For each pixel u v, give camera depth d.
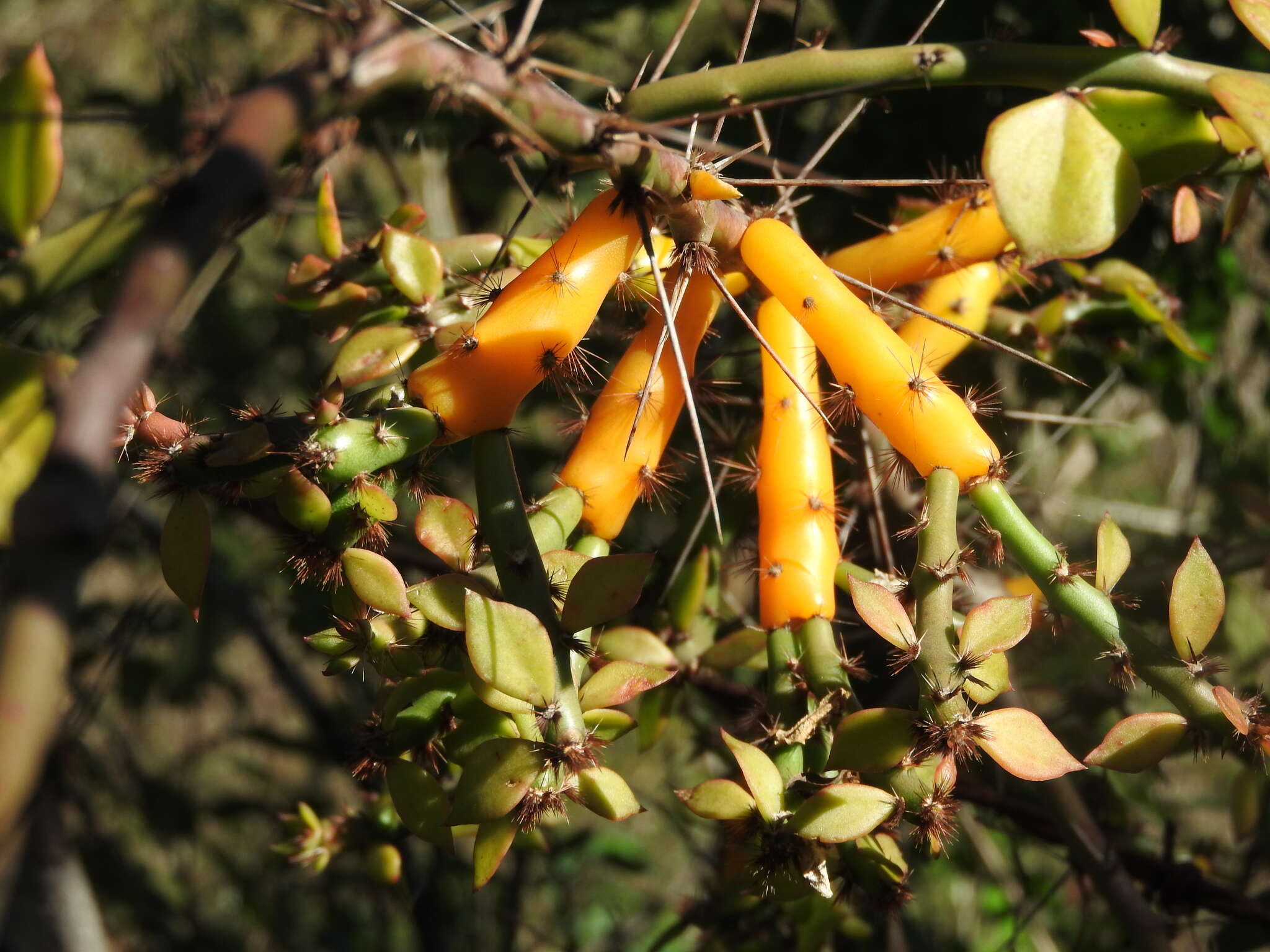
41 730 0.32
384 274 0.56
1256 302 1.07
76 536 0.33
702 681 0.67
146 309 0.35
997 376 0.77
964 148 0.80
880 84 0.48
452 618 0.47
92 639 1.01
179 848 1.20
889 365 0.48
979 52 0.48
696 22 0.99
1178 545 0.98
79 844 1.08
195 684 1.05
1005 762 0.46
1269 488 1.03
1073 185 0.46
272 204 0.42
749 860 0.49
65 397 0.34
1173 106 0.48
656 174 0.46
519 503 0.47
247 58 1.18
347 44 0.41
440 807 0.48
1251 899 0.69
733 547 0.62
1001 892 1.10
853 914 0.65
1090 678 0.76
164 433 0.48
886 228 0.55
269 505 0.61
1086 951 0.76
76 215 1.23
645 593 0.61
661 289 0.46
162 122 0.44
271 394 1.13
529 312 0.47
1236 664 1.03
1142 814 0.93
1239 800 0.71
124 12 1.22
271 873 1.16
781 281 0.48
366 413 0.50
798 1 0.56
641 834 1.26
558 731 0.46
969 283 0.57
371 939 1.19
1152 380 0.85
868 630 0.65
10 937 0.52
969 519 0.71
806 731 0.50
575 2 0.84
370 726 0.49
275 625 1.17
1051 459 0.95
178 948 1.12
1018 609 0.47
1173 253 0.83
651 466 0.51
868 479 0.61
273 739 1.07
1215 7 0.88
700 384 0.55
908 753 0.47
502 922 1.04
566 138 0.45
